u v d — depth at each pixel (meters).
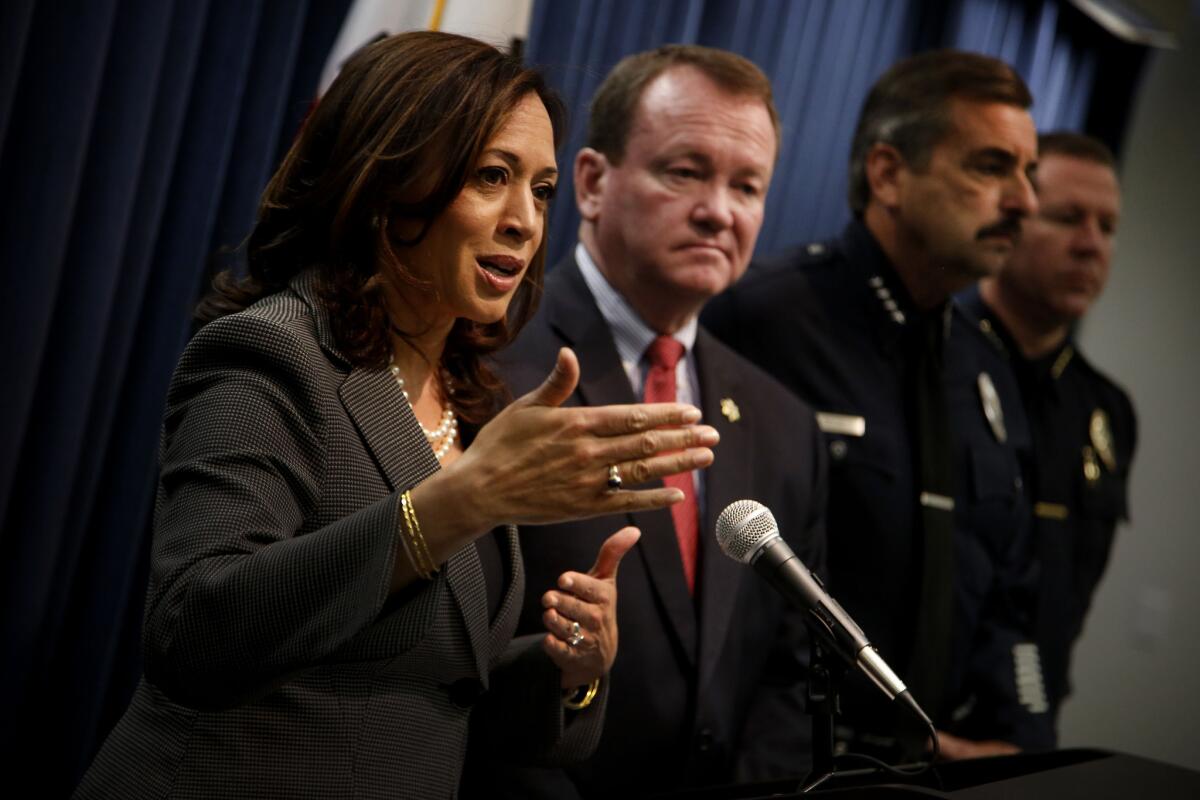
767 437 2.09
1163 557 4.95
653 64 2.09
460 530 1.09
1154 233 5.06
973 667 2.63
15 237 2.06
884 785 1.19
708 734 1.86
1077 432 3.26
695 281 1.99
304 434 1.21
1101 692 5.00
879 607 2.41
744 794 1.44
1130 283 5.10
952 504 2.48
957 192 2.46
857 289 2.55
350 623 1.07
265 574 1.07
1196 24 5.04
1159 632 4.92
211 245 2.38
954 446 2.64
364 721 1.24
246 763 1.18
